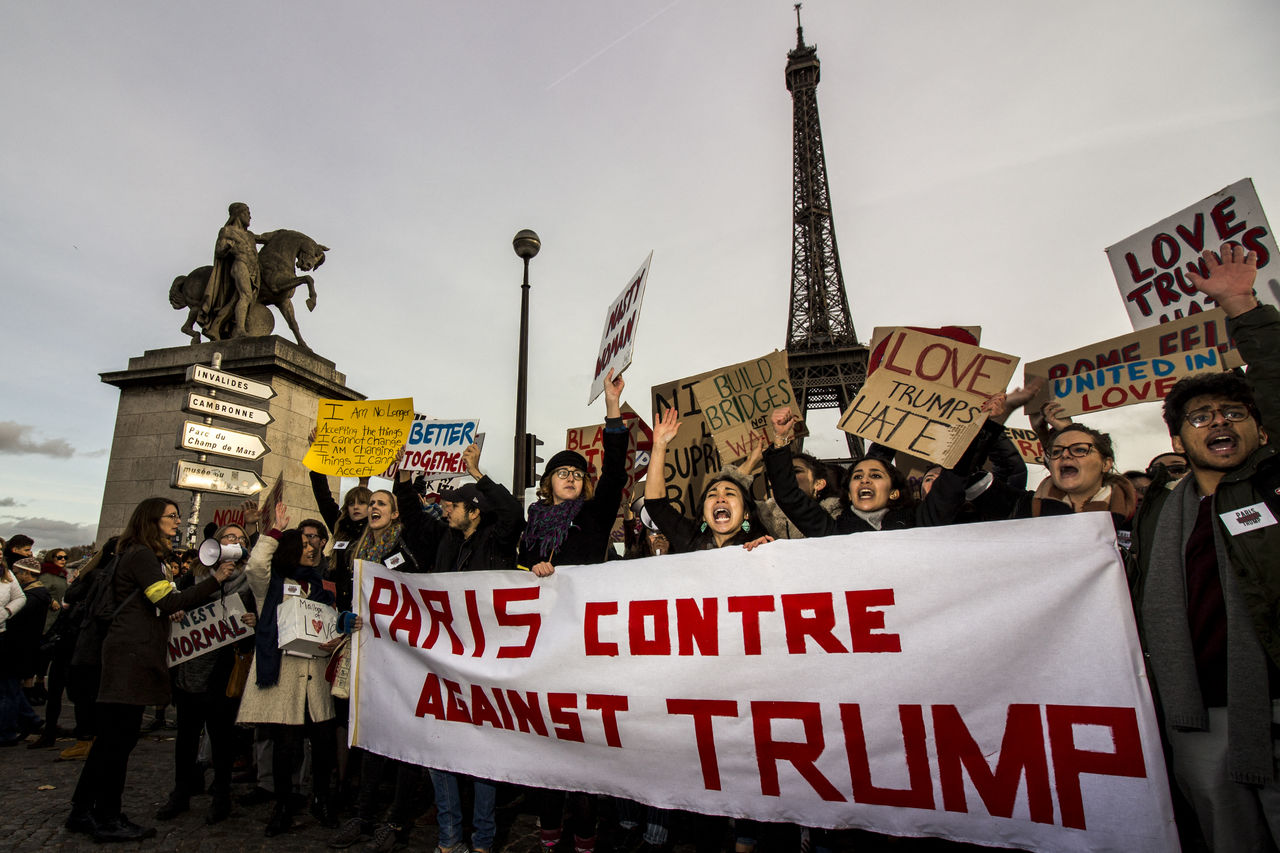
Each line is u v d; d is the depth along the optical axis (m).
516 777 4.07
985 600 3.19
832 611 3.46
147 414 16.64
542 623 4.23
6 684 7.89
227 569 5.14
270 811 5.48
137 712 4.76
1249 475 2.74
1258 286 5.01
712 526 4.32
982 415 3.83
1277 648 2.55
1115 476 4.17
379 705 4.71
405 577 4.79
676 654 3.77
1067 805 2.86
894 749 3.21
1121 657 2.89
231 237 18.02
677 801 3.60
